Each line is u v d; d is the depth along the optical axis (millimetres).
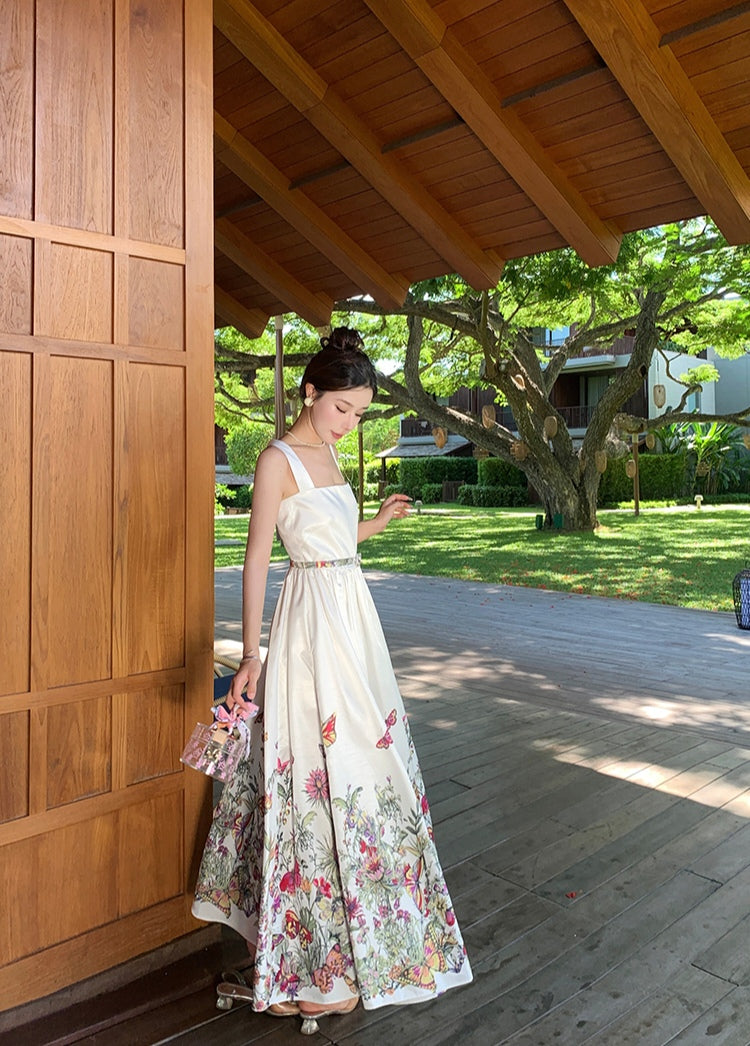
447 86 3029
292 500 1731
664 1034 1697
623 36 2588
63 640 1741
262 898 1643
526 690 4691
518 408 13109
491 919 2160
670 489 23750
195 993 1828
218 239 4664
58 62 1730
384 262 4426
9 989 1673
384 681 1774
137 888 1864
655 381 23734
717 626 6750
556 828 2750
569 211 3398
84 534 1770
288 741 1705
